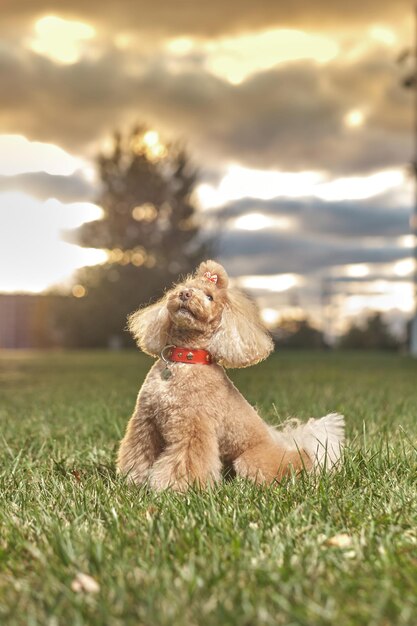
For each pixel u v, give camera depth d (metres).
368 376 10.57
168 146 32.94
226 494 3.22
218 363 3.74
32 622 1.94
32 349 26.62
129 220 31.84
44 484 3.48
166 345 3.76
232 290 3.84
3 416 6.02
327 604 2.03
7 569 2.35
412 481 3.43
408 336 24.00
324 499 3.00
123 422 5.26
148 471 3.61
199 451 3.46
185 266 30.94
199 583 2.15
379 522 2.81
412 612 1.99
